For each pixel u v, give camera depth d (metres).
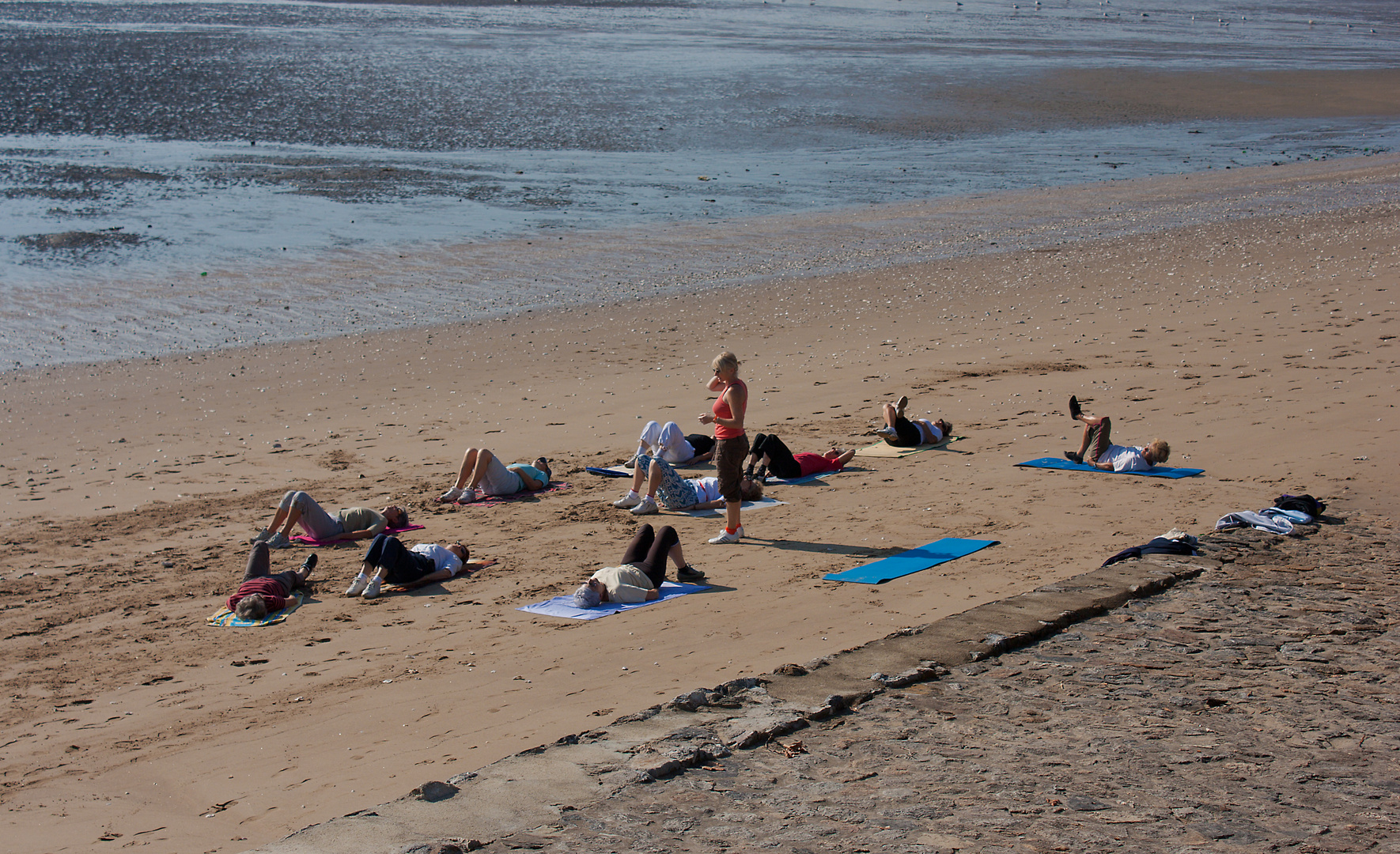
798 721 5.29
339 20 78.00
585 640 7.24
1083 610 7.00
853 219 30.55
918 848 3.94
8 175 32.38
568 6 100.88
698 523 10.42
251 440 14.09
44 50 54.94
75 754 5.89
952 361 16.75
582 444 13.62
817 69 61.06
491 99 48.81
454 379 16.92
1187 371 15.04
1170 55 76.25
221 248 26.00
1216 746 4.92
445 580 8.92
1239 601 7.22
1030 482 11.04
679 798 4.47
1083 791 4.45
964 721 5.30
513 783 4.66
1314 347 15.57
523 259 25.59
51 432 14.53
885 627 7.11
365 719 6.09
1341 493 9.90
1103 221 29.05
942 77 59.88
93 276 23.38
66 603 8.72
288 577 8.80
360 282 23.34
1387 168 36.50
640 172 36.97
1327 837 4.00
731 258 25.81
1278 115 53.53
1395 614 6.88
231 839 4.73
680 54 65.19
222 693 6.73
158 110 43.56
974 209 31.81
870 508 10.47
